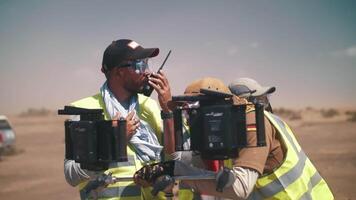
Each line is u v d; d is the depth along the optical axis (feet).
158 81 13.53
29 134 103.04
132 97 14.20
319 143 80.38
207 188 11.98
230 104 10.83
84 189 13.61
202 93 11.21
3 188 63.10
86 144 11.46
